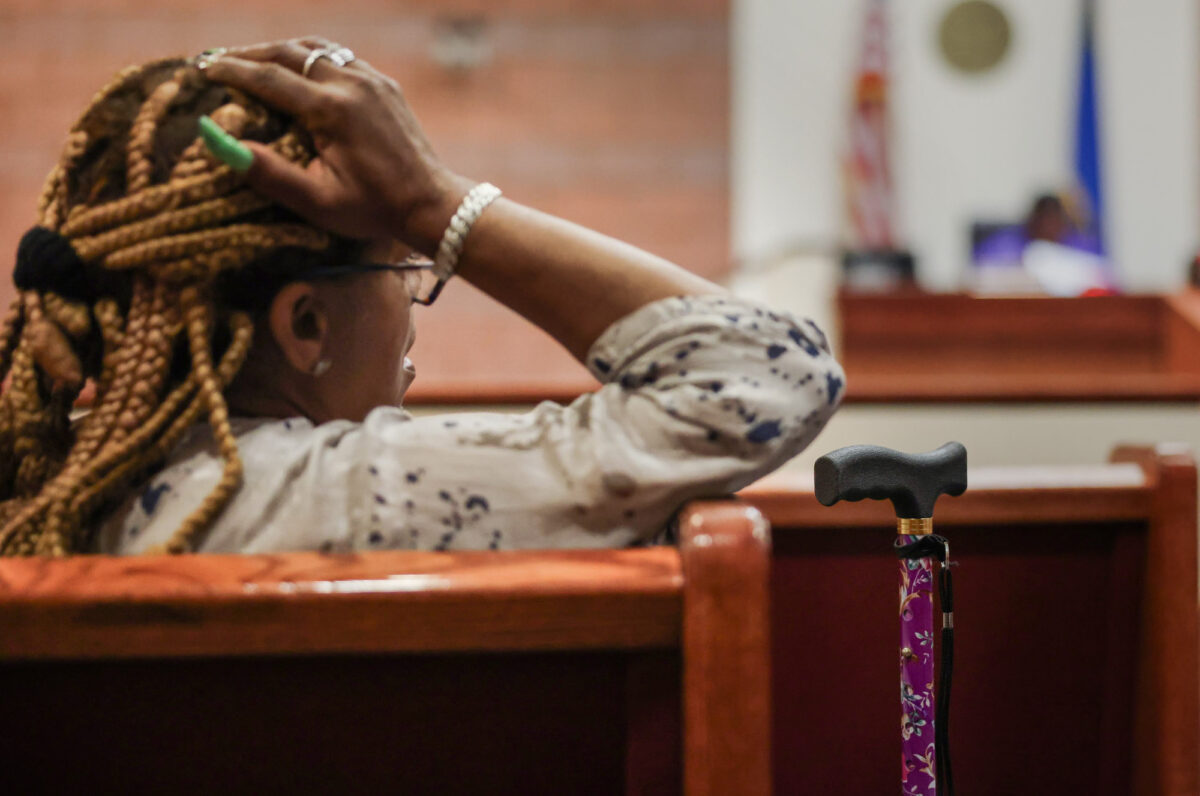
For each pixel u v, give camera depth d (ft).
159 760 1.96
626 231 19.27
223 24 18.83
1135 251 19.99
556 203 19.21
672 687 1.92
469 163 19.13
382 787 1.99
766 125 19.33
